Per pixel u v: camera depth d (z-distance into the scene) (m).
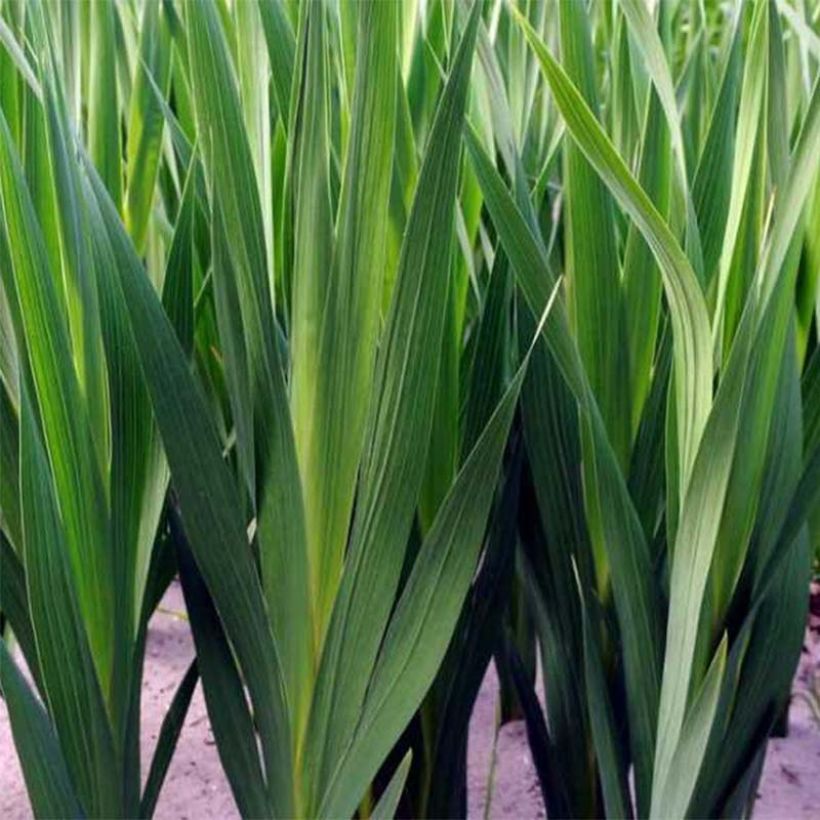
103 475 0.87
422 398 0.81
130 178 1.10
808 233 0.91
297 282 0.82
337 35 0.98
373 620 0.84
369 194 0.80
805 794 1.19
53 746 0.85
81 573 0.85
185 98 1.16
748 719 0.94
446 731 0.98
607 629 0.98
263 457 0.83
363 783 0.86
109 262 0.84
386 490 0.82
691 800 0.93
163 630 1.43
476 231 1.05
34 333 0.80
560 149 1.15
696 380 0.83
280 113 0.95
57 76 0.84
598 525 0.94
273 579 0.85
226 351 0.83
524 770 1.21
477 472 0.82
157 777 0.94
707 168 0.94
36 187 0.87
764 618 0.92
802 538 0.92
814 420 0.92
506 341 0.97
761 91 0.85
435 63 1.00
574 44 0.94
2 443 0.88
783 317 0.83
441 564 0.83
